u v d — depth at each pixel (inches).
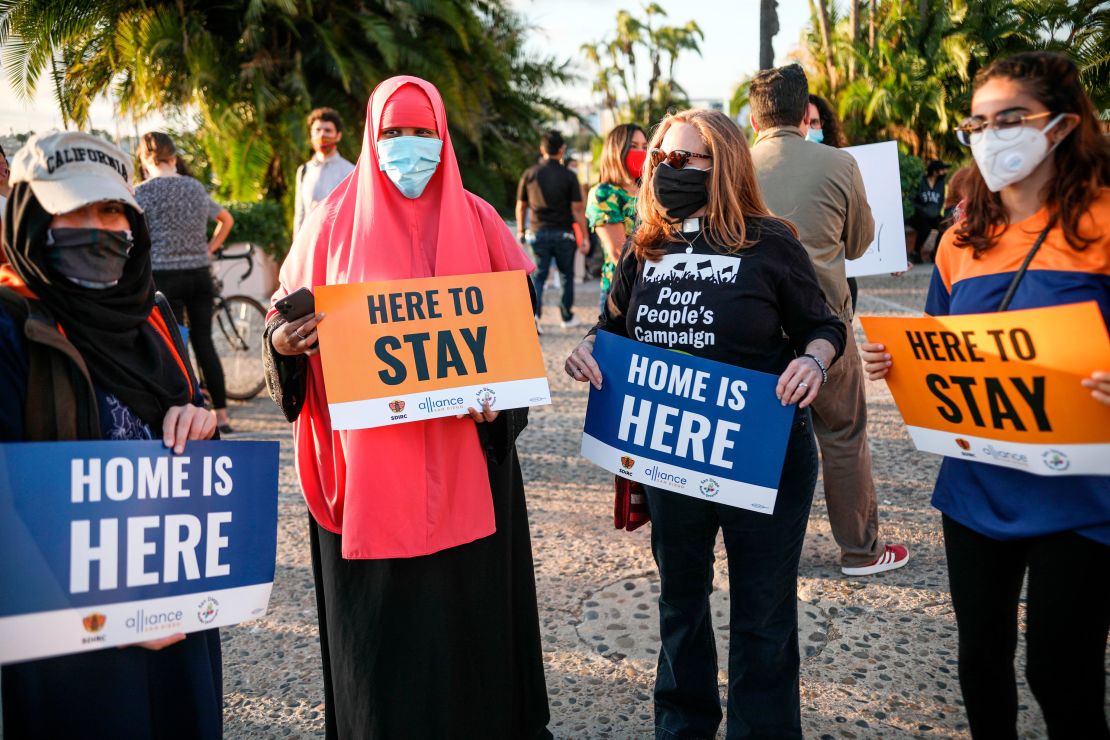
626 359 86.0
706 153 80.8
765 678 83.0
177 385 67.3
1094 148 65.1
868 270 147.6
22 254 58.6
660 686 91.4
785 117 117.5
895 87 713.0
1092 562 64.9
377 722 79.8
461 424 81.6
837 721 97.9
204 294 215.9
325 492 82.7
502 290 81.4
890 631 116.8
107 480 59.5
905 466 182.2
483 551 83.7
